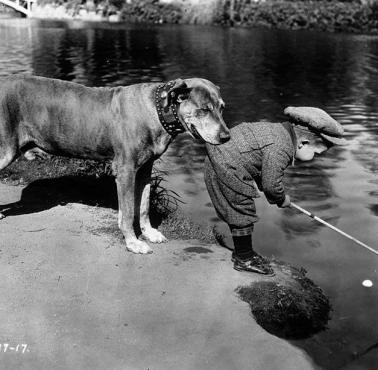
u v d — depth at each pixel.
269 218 5.87
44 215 4.95
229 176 4.00
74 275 3.91
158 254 4.39
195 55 21.34
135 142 4.21
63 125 4.36
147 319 3.45
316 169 7.54
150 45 24.44
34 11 35.22
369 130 9.86
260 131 4.00
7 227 4.62
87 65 17.84
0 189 5.57
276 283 4.05
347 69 18.58
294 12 35.69
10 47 21.83
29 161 6.41
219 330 3.39
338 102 12.79
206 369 3.02
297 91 14.30
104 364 3.01
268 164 3.91
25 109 4.40
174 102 4.04
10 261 4.03
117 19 37.84
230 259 4.44
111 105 4.27
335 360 3.31
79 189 5.74
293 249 5.09
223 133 3.89
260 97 13.31
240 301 3.76
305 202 6.31
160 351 3.15
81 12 37.50
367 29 34.62
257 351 3.23
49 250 4.25
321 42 27.36
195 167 7.71
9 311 3.42
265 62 19.92
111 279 3.91
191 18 37.47
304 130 4.01
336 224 5.68
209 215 5.93
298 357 3.23
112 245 4.45
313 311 3.83
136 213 4.79
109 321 3.40
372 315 3.91
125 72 16.61
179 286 3.88
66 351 3.10
